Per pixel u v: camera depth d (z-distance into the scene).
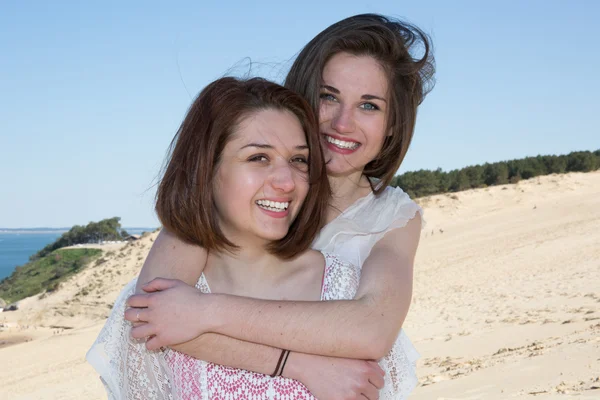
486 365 11.14
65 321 58.66
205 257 2.33
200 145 2.15
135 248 72.75
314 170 2.24
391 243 2.53
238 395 2.13
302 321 2.04
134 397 2.26
